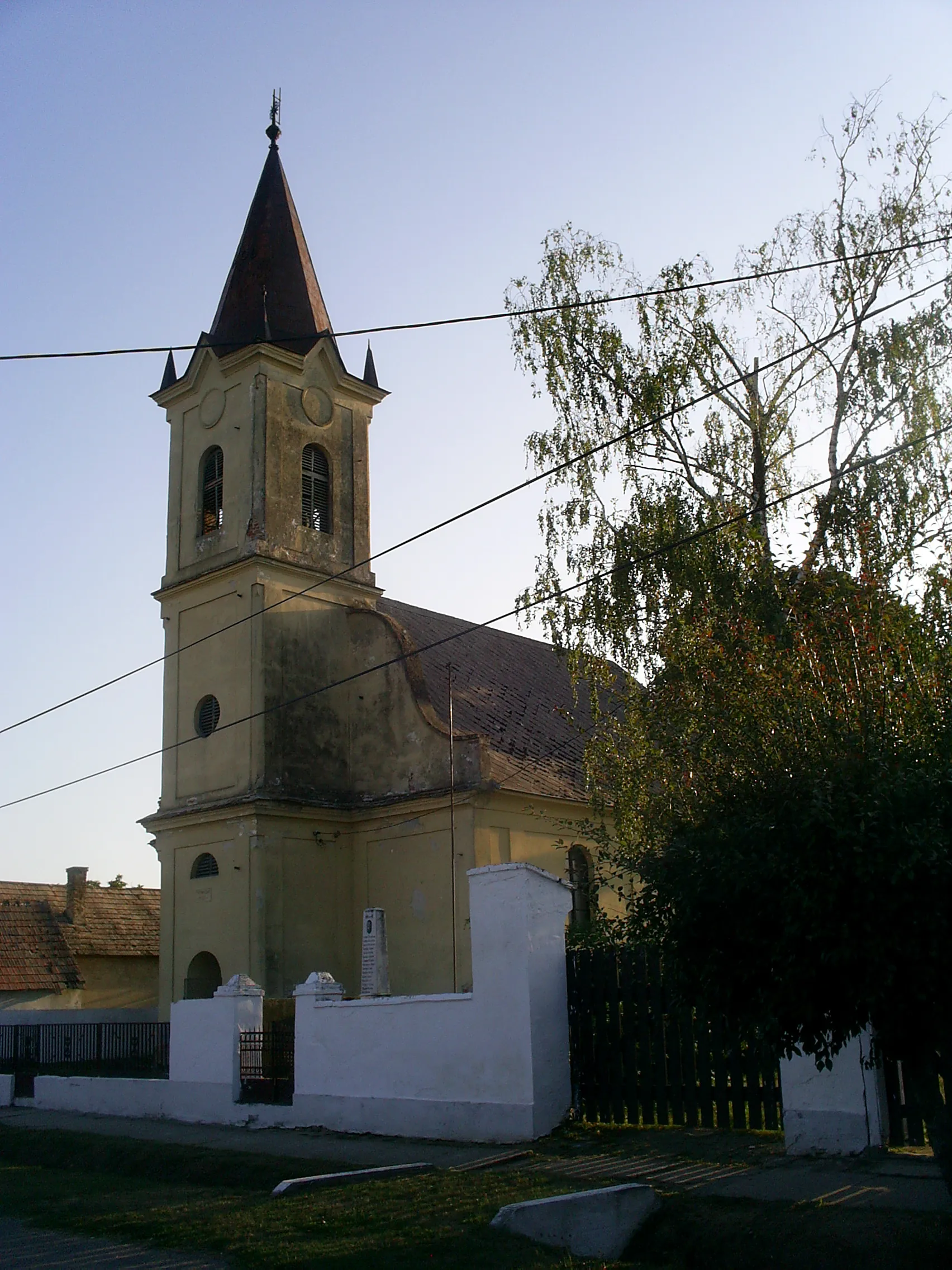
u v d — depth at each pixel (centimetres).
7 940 3878
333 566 3234
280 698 3025
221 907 2945
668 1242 1041
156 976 4238
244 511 3139
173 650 3275
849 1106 1249
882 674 1095
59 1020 3391
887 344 2280
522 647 3972
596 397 2564
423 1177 1310
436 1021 1644
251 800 2886
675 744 1691
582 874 3091
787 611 1586
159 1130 1934
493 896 1595
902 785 905
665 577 2361
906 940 865
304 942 2911
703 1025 1330
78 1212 1312
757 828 946
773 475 2430
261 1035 1994
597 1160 1333
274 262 3400
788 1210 1049
